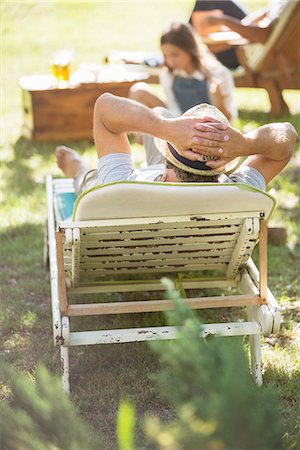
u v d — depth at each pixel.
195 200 3.62
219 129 3.61
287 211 6.77
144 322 4.91
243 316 5.01
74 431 2.33
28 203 7.01
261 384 4.04
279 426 2.12
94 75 8.95
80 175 4.87
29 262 5.89
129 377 4.20
